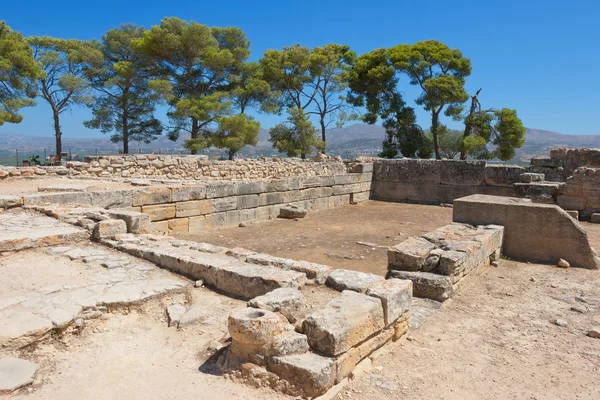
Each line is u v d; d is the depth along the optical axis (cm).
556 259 848
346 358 384
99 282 543
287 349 369
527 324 555
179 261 606
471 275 729
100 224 732
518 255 884
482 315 587
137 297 497
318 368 350
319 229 1307
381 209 1795
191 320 474
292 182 1598
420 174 2008
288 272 541
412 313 579
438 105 3120
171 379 372
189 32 2723
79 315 444
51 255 650
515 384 405
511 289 700
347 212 1700
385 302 445
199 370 388
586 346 491
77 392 348
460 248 712
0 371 354
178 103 2670
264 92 3020
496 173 1841
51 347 408
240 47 3048
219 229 1280
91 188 1089
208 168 1684
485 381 409
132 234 765
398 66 3097
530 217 866
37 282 534
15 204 889
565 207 1427
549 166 1775
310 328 387
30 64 2330
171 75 2984
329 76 3272
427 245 734
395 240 1157
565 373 429
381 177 2114
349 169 2112
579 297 652
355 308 411
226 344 422
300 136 3241
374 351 440
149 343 436
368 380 396
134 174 1479
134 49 2802
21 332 391
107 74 3017
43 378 364
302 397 348
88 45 2948
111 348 422
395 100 3391
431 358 454
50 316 429
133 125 3216
